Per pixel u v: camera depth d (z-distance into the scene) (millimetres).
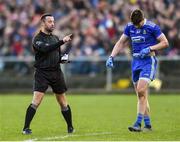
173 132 36719
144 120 37812
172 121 43688
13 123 43062
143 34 36844
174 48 78500
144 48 36688
